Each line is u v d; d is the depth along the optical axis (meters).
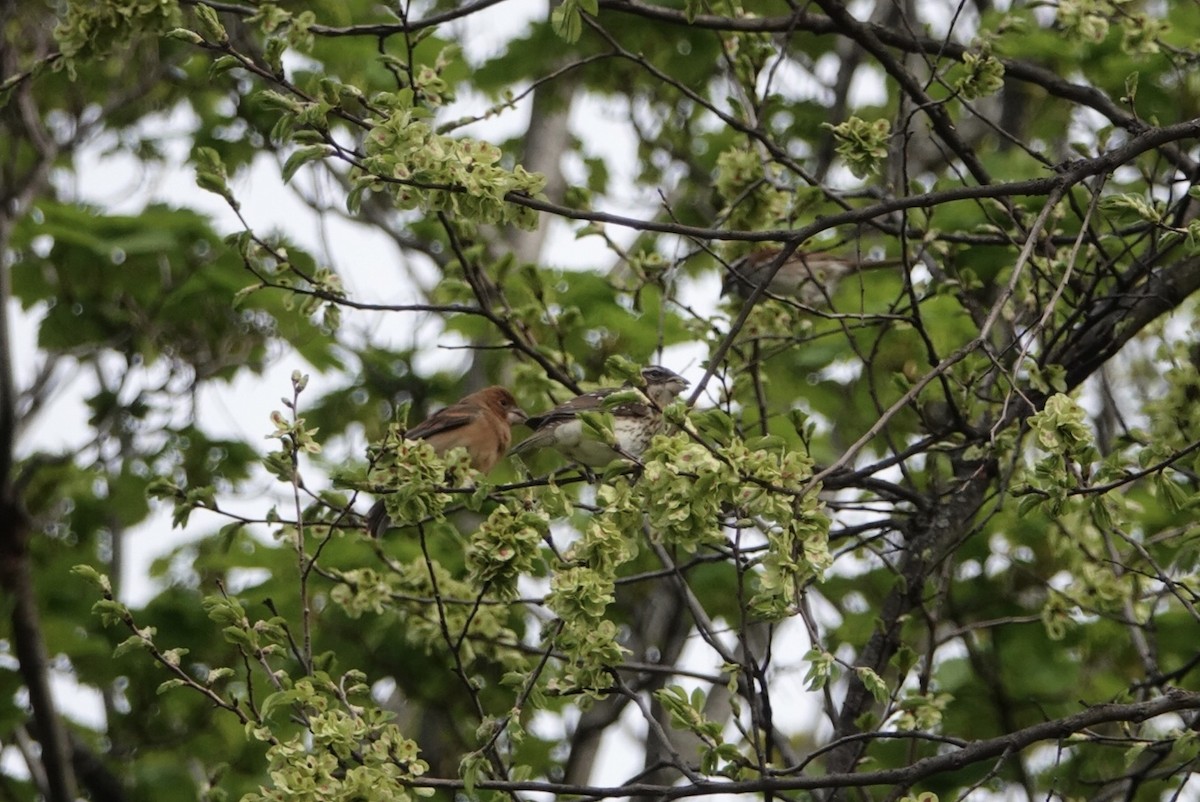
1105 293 12.67
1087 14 12.21
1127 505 9.98
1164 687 12.49
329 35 10.66
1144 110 15.66
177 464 19.22
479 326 19.45
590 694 8.97
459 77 18.58
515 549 8.76
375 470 9.64
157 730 17.42
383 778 8.30
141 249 18.25
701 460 7.45
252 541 16.98
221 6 10.72
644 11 11.82
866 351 17.16
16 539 15.19
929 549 11.93
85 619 17.41
